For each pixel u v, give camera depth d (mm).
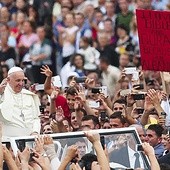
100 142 32125
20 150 32594
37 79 51875
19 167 30766
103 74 51531
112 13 59312
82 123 37375
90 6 59781
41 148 31688
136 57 52875
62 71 52969
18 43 57875
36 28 58312
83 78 43219
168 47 39875
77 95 39375
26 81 42219
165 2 61094
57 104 40844
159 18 39875
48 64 57000
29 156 30797
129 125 38250
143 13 40000
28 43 57719
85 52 55344
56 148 32812
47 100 41719
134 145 32969
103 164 30719
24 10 60375
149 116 38594
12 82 38281
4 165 31906
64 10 59531
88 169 31500
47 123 38750
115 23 58500
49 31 58062
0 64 50656
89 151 32844
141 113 39250
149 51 40062
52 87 41375
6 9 60219
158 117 38031
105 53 55656
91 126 37219
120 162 32812
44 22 59812
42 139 31875
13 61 57438
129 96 39906
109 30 57594
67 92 40469
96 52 55531
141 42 40125
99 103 40406
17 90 38344
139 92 39938
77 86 41375
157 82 45125
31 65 52188
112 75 51469
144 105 39156
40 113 39000
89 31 58156
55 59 57281
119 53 56438
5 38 57938
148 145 30766
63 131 37531
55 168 31797
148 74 47031
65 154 32656
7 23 59500
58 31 58656
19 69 38438
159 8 61031
